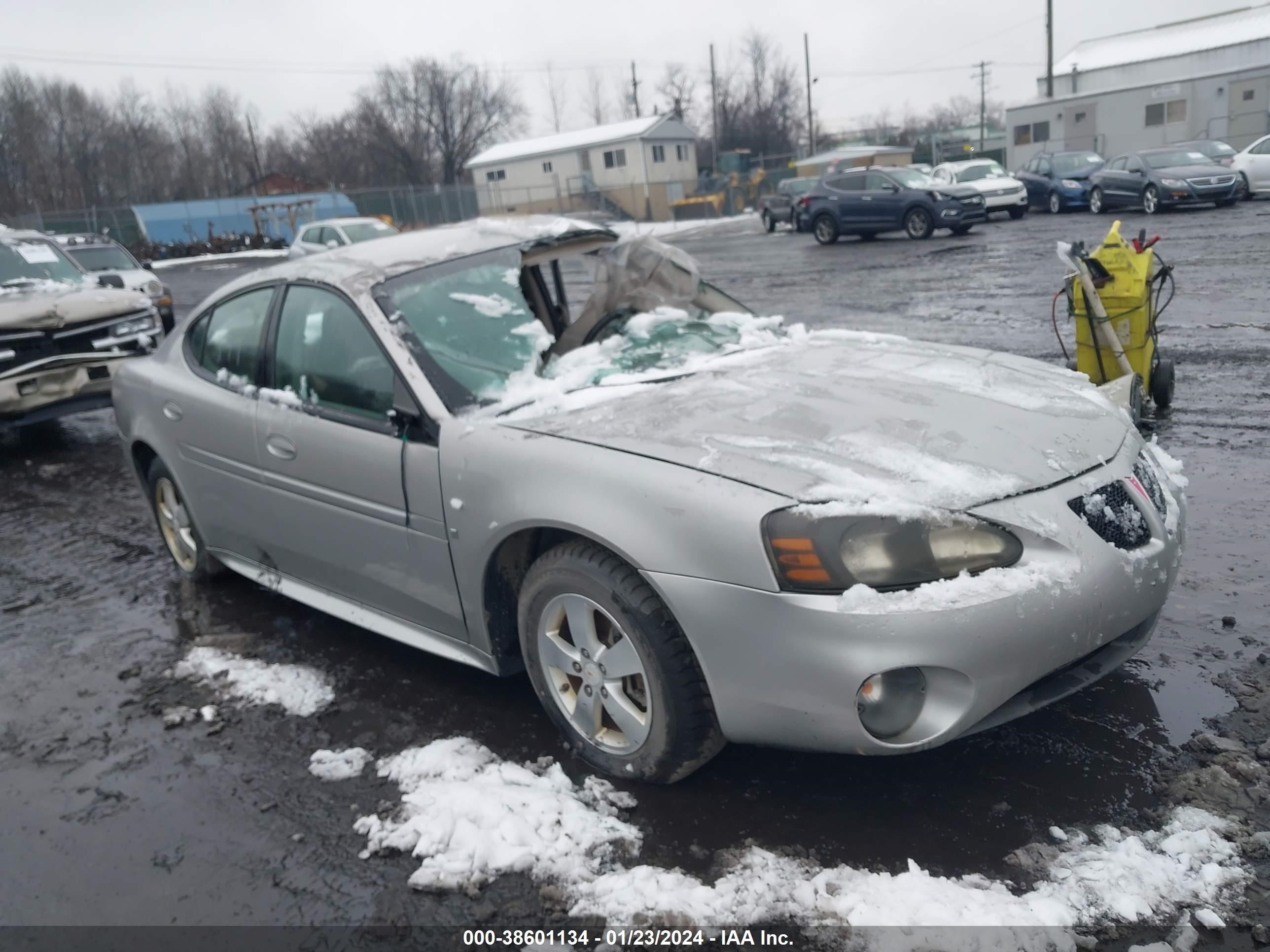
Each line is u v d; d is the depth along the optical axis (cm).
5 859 271
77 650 407
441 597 311
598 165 5303
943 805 253
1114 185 2023
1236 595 352
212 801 287
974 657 223
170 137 7550
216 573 456
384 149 6981
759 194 4972
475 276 357
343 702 339
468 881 240
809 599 225
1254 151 1944
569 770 284
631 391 313
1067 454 261
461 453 291
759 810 258
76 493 678
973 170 2288
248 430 370
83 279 891
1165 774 255
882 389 299
